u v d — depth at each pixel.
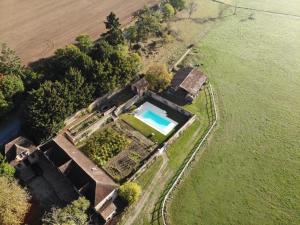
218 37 116.94
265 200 65.56
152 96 88.88
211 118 83.38
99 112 83.69
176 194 66.38
